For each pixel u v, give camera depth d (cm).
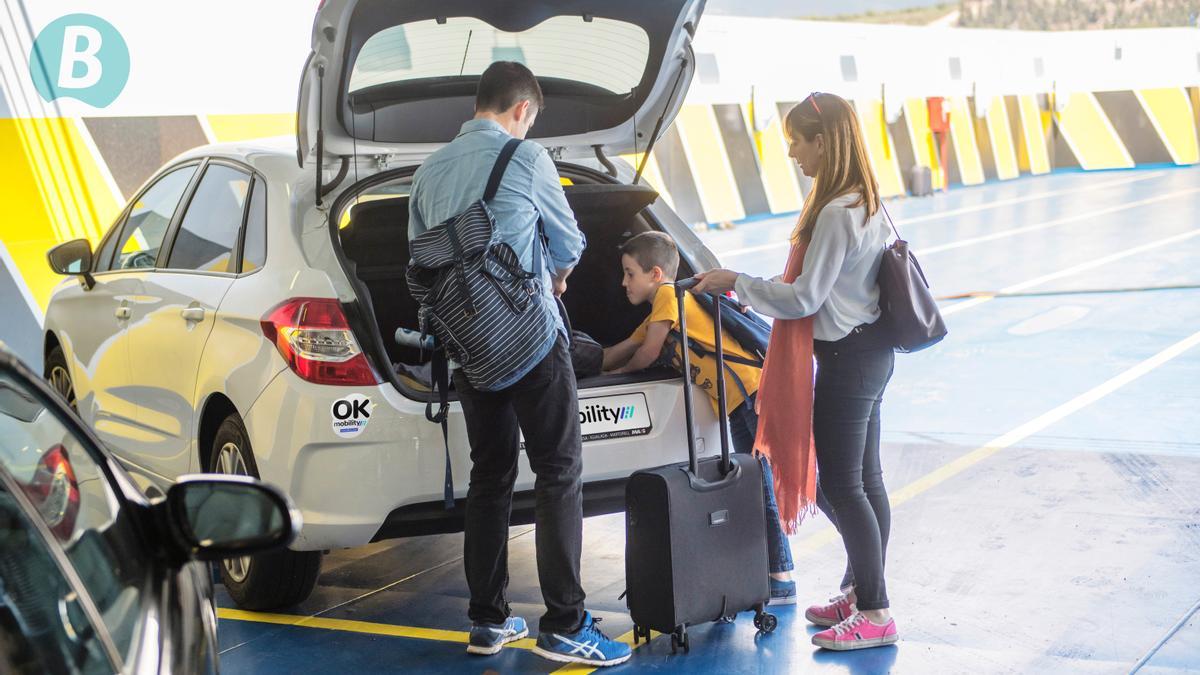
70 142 793
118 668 156
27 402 181
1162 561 401
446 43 373
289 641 373
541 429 333
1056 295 959
